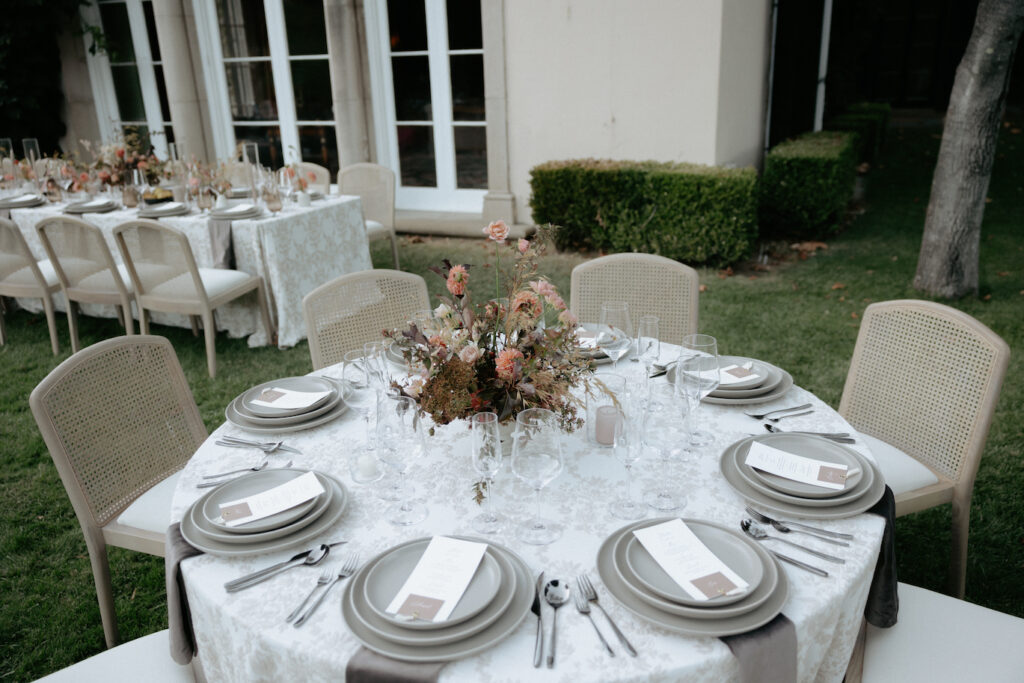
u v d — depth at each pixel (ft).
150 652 5.54
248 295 15.64
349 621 4.18
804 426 6.42
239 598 4.47
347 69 23.41
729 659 3.97
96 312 17.56
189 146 25.86
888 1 57.00
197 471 6.00
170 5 24.38
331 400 7.11
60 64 28.07
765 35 23.97
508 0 21.20
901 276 18.26
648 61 20.13
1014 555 8.64
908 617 5.59
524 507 5.32
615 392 6.12
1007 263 18.97
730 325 15.47
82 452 7.00
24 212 17.19
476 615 4.15
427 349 5.64
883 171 33.19
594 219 20.16
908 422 7.73
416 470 5.90
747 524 4.99
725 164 21.20
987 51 14.85
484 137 23.82
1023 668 5.10
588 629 4.14
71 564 9.07
